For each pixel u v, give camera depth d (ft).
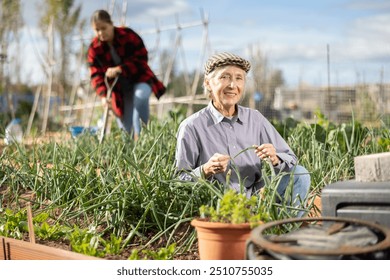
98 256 9.27
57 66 49.39
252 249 6.38
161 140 13.61
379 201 7.03
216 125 10.68
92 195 12.05
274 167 10.18
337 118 33.50
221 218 7.79
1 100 41.78
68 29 51.34
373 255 6.10
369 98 28.32
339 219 6.68
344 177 12.23
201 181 9.21
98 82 20.75
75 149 15.38
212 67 10.44
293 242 6.23
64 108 40.27
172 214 10.50
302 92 51.55
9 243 9.20
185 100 36.94
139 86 20.35
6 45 47.85
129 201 10.85
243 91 10.67
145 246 9.86
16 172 13.85
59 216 11.84
